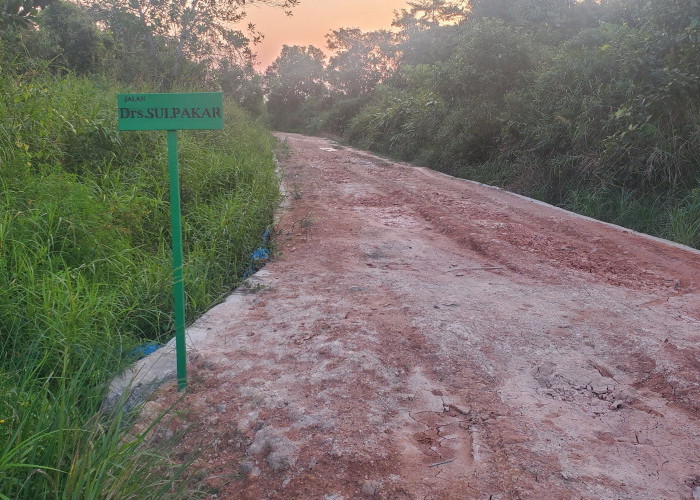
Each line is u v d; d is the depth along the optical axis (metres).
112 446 2.31
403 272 5.69
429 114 16.27
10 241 4.13
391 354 3.81
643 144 9.08
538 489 2.54
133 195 5.71
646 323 4.45
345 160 15.52
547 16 17.69
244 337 4.07
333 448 2.77
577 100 10.80
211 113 3.19
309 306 4.68
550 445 2.89
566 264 6.18
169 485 2.37
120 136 6.98
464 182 11.91
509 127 12.46
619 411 3.25
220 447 2.86
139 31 19.80
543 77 11.98
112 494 2.16
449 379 3.55
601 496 2.52
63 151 6.26
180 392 3.30
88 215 4.83
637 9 12.23
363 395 3.29
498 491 2.54
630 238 7.27
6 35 8.80
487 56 14.11
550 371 3.69
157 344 3.98
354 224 7.65
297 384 3.40
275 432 2.90
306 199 9.30
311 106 47.06
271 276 5.46
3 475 2.04
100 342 3.54
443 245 6.88
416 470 2.67
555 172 10.51
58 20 14.68
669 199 8.42
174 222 3.28
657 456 2.83
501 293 5.12
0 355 3.35
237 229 6.24
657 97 9.12
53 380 3.26
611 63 10.91
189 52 21.17
